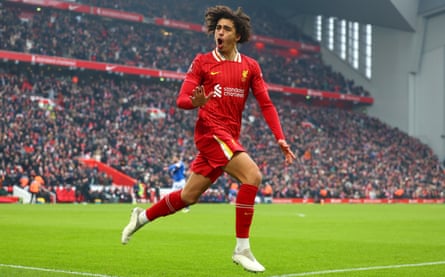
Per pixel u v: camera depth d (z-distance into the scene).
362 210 33.34
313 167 55.84
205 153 6.59
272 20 74.31
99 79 57.50
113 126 49.88
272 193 49.69
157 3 65.31
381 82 69.94
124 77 59.31
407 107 67.50
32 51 52.28
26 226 16.31
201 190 6.71
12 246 10.92
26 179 37.62
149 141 49.44
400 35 68.00
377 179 58.03
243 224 6.39
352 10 66.12
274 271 8.01
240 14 6.70
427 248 11.63
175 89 61.91
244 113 60.03
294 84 66.62
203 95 6.14
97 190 39.88
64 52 54.19
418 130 67.44
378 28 70.25
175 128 53.16
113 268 8.08
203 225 18.00
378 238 14.15
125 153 46.81
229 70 6.68
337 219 23.19
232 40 6.68
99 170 43.56
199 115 6.66
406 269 8.30
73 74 56.78
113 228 15.80
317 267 8.49
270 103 6.86
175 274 7.62
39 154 40.59
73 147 44.66
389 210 33.66
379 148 62.88
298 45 70.88
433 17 66.06
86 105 51.41
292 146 57.69
